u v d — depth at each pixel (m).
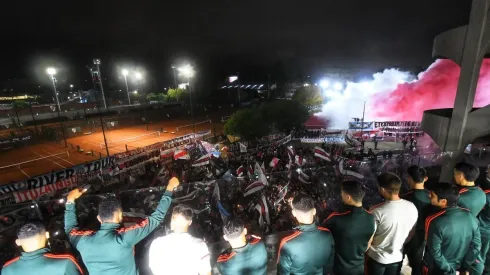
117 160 25.61
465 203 4.18
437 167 14.56
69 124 61.28
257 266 3.24
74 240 3.46
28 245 3.11
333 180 19.56
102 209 3.37
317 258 3.26
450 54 6.38
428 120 7.36
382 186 3.92
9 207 16.67
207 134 45.50
